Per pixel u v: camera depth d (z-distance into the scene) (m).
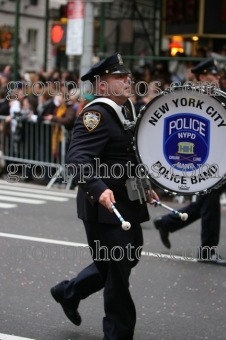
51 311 5.00
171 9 14.73
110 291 4.04
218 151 4.07
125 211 4.05
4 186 11.55
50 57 17.23
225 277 6.05
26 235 7.54
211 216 6.49
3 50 20.25
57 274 5.95
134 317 4.08
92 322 4.79
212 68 6.72
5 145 12.05
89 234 4.15
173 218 6.77
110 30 15.59
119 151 4.07
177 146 4.09
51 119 11.33
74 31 11.86
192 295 5.50
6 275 5.90
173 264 6.46
